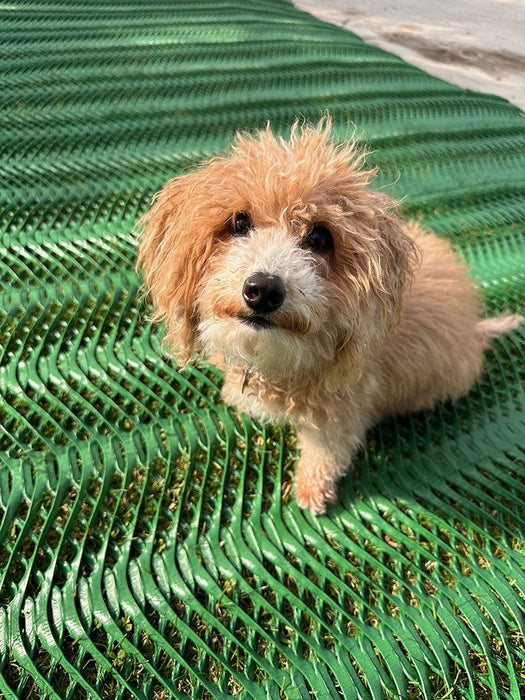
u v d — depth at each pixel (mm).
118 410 403
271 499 375
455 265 447
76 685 287
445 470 400
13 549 326
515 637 324
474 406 442
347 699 295
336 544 357
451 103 839
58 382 413
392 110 794
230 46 911
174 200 344
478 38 1312
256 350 307
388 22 1341
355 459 404
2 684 283
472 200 635
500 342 490
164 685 291
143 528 352
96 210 550
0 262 488
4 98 700
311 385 340
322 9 1367
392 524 371
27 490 358
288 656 306
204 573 335
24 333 438
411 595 338
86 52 831
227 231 321
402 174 660
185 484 371
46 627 304
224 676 298
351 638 318
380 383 383
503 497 388
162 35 913
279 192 299
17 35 850
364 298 308
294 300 286
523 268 558
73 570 326
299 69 871
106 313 456
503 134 777
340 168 319
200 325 341
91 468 373
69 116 683
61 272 486
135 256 508
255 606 323
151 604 319
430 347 396
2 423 388
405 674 305
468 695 300
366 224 310
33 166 595
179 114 711
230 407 417
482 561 356
